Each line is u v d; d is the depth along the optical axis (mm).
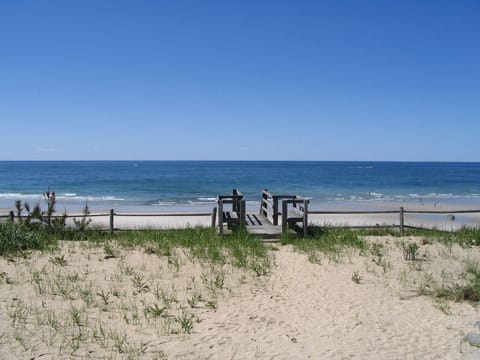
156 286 7555
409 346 5324
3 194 43000
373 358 4977
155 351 4996
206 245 10875
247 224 14047
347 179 73375
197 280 7980
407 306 6855
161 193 45438
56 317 5898
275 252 10578
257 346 5258
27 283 7379
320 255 10266
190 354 4961
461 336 5648
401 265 9391
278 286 7852
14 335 5242
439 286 7926
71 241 11594
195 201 36500
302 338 5555
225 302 6887
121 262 9109
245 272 8609
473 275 8617
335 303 6977
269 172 102750
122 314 6160
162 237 12023
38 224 12211
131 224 20375
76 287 7266
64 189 49812
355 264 9453
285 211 12398
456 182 66312
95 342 5180
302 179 72625
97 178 72000
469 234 13164
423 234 13484
